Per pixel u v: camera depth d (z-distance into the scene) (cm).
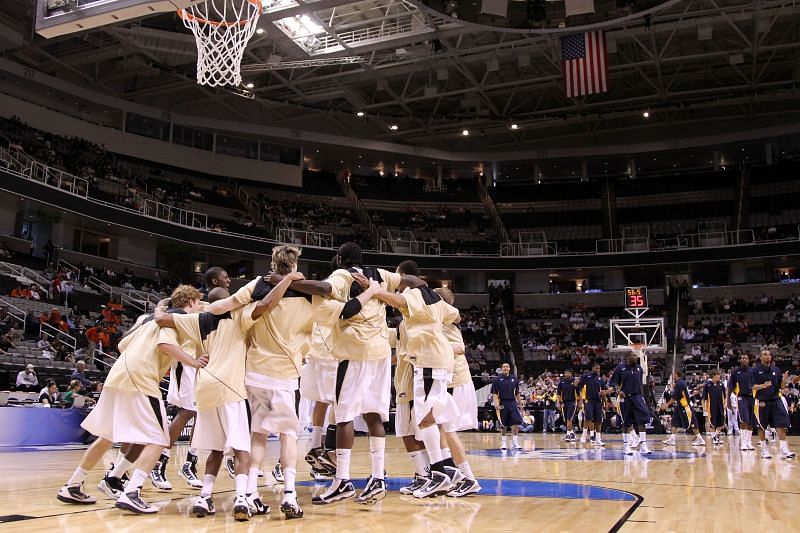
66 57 2839
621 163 4012
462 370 707
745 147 3728
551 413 2300
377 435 570
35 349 1878
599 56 2220
